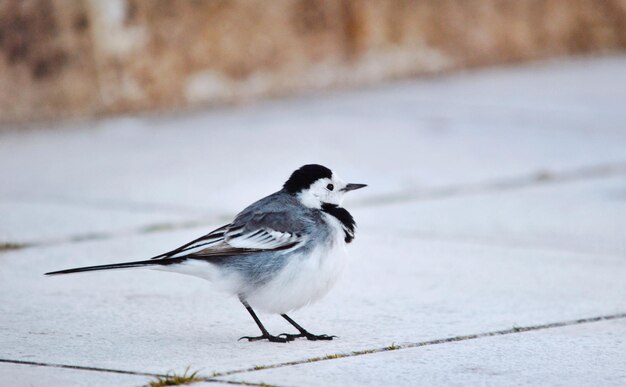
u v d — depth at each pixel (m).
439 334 8.54
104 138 18.81
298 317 9.19
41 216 13.33
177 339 8.41
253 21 22.22
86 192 14.71
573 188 15.00
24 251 11.56
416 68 24.73
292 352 8.00
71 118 20.30
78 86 20.34
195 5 21.38
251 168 15.99
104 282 10.34
